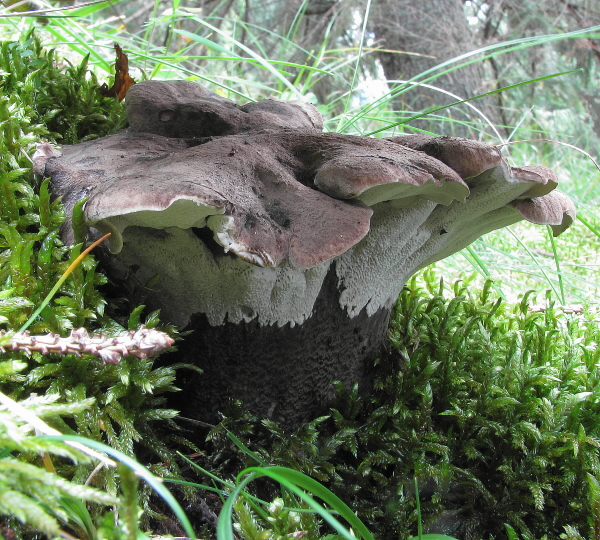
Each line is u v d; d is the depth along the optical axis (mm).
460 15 1225
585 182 921
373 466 264
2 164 225
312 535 202
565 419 268
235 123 259
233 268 209
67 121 323
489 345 306
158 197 168
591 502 218
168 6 1023
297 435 248
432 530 249
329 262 224
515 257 500
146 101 259
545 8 1323
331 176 200
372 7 1170
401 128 560
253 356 233
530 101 1345
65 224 216
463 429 271
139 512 164
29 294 208
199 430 243
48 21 436
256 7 1171
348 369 262
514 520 247
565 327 380
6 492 136
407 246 247
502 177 224
